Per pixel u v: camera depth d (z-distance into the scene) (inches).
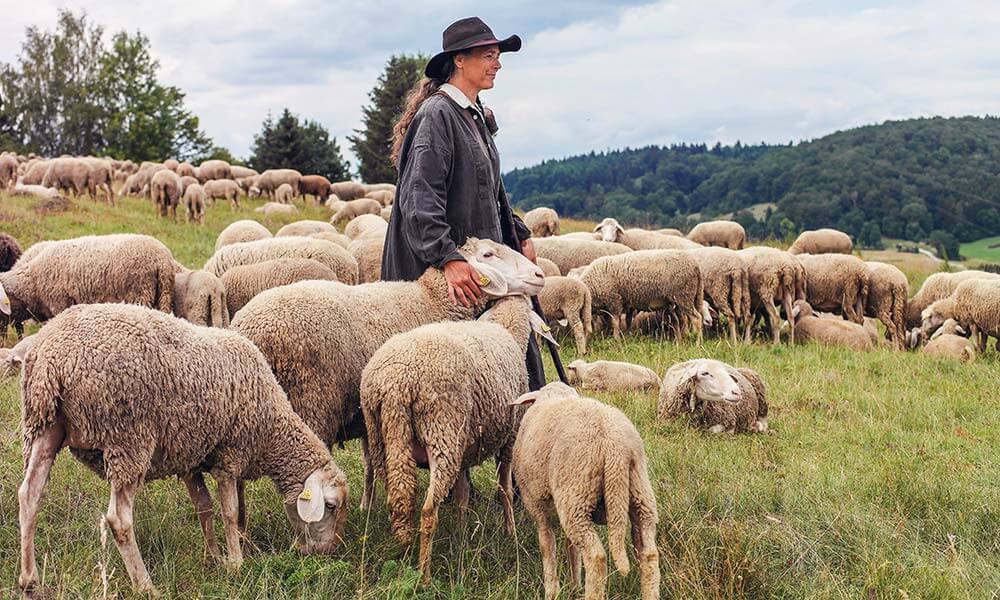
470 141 228.1
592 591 157.3
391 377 182.7
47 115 2797.7
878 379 407.5
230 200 1198.9
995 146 3619.6
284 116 2368.4
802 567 191.5
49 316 371.2
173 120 2876.5
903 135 3754.9
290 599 166.6
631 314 515.5
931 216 3208.7
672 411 326.0
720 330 539.2
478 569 182.2
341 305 206.7
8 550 179.0
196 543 189.8
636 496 163.0
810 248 891.4
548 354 438.6
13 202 859.4
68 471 222.1
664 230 827.4
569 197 4441.4
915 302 608.1
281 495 199.6
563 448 165.0
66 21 2829.7
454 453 182.5
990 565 195.9
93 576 164.1
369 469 214.4
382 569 177.3
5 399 291.3
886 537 207.3
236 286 369.4
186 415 171.6
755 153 5876.0
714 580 171.8
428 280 224.8
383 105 2166.6
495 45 228.2
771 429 324.2
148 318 170.9
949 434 313.1
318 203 1385.3
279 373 199.3
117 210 919.0
